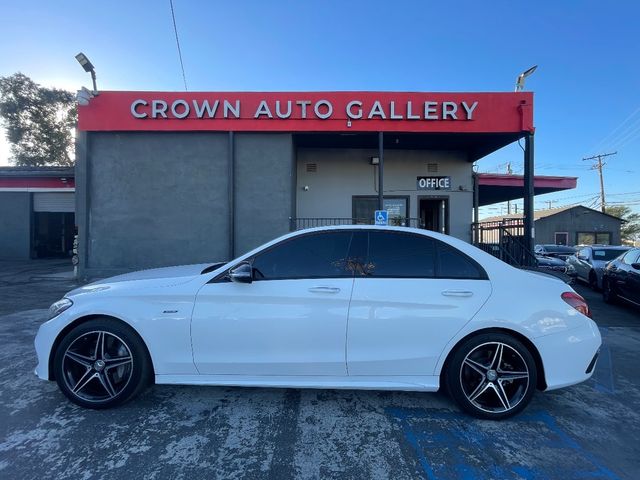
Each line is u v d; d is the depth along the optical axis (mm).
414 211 13172
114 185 10906
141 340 3545
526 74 10328
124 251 10906
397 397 3932
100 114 10594
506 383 3502
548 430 3330
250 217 10891
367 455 2934
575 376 3447
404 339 3432
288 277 3566
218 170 10898
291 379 3482
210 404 3727
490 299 3447
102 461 2809
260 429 3283
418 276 3553
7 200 19141
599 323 7613
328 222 12828
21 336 5910
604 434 3281
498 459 2896
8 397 3830
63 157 31750
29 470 2695
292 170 11047
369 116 10531
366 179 13211
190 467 2754
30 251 19219
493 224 12188
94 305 3523
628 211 53000
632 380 4516
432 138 11547
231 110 10562
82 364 3541
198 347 3480
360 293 3457
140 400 3793
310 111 10586
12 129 29609
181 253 10930
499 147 12148
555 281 3666
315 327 3426
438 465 2818
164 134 10867
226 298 3486
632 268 8562
